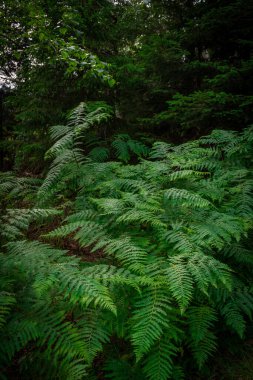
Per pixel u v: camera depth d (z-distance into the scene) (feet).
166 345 7.13
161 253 9.56
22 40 21.13
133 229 10.52
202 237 8.91
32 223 14.94
